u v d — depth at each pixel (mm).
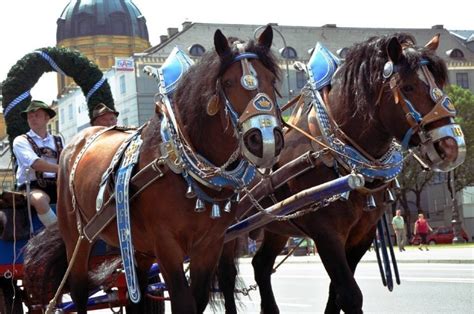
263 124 5004
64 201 7098
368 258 23625
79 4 80062
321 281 16984
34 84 8898
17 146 7965
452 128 5730
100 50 78500
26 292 7613
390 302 11516
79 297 7008
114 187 6039
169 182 5652
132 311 7344
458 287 13172
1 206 7586
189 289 5656
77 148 7164
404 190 49719
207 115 5527
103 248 7250
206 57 5547
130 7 81125
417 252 27547
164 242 5684
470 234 58469
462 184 50625
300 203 6125
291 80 50125
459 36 75812
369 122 6320
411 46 6145
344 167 6438
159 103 5930
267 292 8375
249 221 6551
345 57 6641
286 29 65312
